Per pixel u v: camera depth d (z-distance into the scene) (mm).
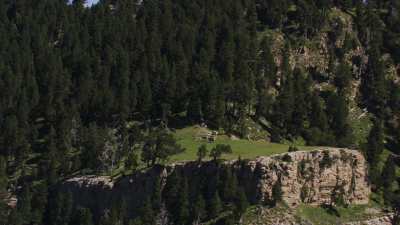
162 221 164875
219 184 170250
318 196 175875
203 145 178625
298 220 166500
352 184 180250
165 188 172875
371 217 175750
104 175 189875
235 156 179375
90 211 178500
